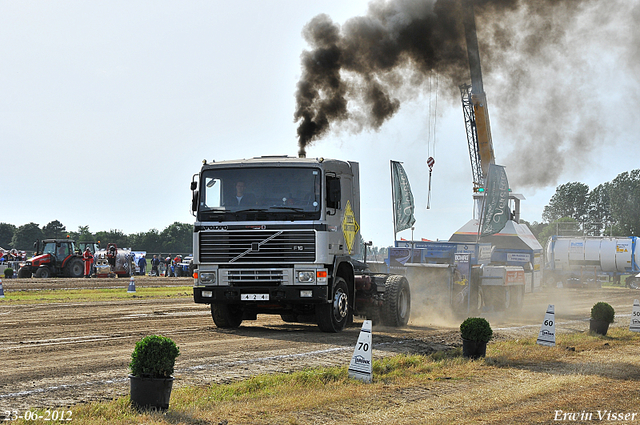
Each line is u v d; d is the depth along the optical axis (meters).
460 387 8.89
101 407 6.76
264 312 14.19
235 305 14.12
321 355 10.73
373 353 11.20
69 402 7.10
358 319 17.69
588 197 128.12
